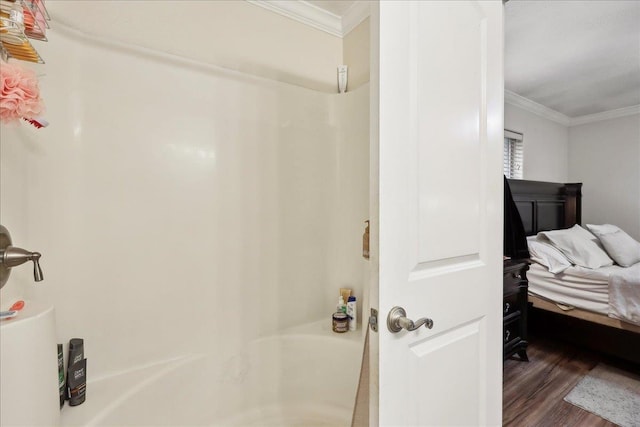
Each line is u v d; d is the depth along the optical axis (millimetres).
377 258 737
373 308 749
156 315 1405
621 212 3930
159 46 1430
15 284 982
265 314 1708
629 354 2201
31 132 1086
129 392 1204
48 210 1147
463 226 972
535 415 1765
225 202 1586
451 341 950
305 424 1482
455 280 952
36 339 754
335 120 1964
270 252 1730
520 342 2283
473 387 1039
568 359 2408
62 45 1188
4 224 954
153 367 1370
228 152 1592
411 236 803
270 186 1730
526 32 2242
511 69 2836
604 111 4016
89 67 1256
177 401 1362
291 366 1638
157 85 1403
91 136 1260
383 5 737
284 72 1810
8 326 689
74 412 1078
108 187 1296
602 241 2818
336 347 1619
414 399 823
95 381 1255
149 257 1390
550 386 2049
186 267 1479
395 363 769
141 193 1369
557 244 2781
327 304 1947
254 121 1673
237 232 1623
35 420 742
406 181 788
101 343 1282
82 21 1255
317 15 1903
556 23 2139
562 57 2621
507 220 2188
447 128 908
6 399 678
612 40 2354
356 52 1945
